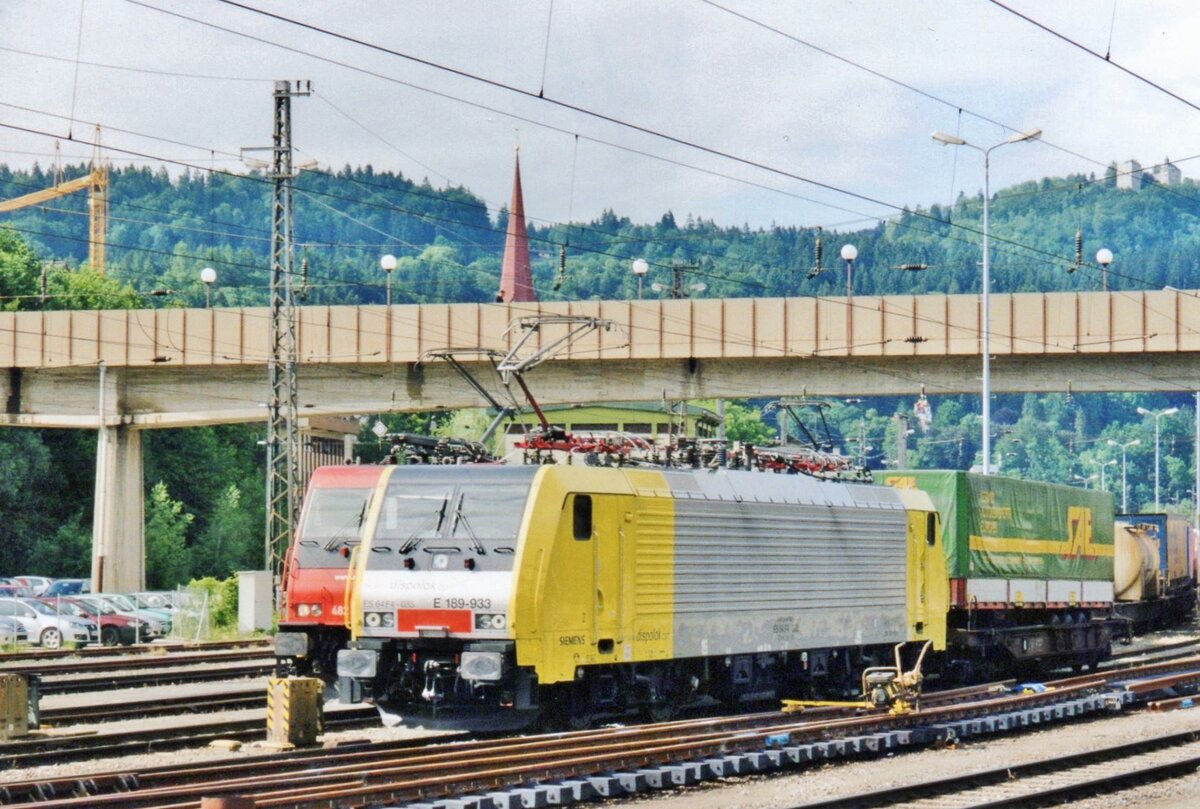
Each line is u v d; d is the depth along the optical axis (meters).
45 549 126.25
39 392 90.12
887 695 36.94
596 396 83.38
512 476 33.06
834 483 42.84
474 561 32.53
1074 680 47.22
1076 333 77.88
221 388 87.25
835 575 41.69
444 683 32.88
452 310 82.75
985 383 72.25
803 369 81.75
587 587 33.47
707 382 82.56
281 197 70.19
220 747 32.28
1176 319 76.88
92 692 46.22
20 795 23.91
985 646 50.66
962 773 29.64
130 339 86.44
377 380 84.75
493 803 24.19
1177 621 90.06
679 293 85.75
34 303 152.88
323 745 32.81
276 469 71.56
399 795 23.84
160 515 131.50
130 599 77.62
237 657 59.09
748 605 38.22
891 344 79.19
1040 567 55.28
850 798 25.50
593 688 34.19
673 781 27.47
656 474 35.97
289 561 34.97
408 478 33.94
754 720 34.06
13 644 67.06
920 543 46.03
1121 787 28.78
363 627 33.25
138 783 25.33
